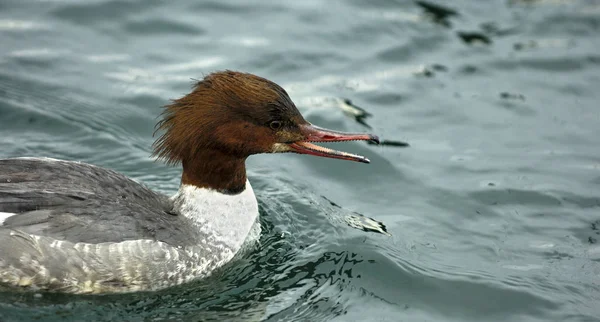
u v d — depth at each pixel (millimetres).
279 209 12477
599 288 11023
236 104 10289
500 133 14758
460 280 11062
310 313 10312
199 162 10617
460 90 15836
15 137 13289
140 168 13195
